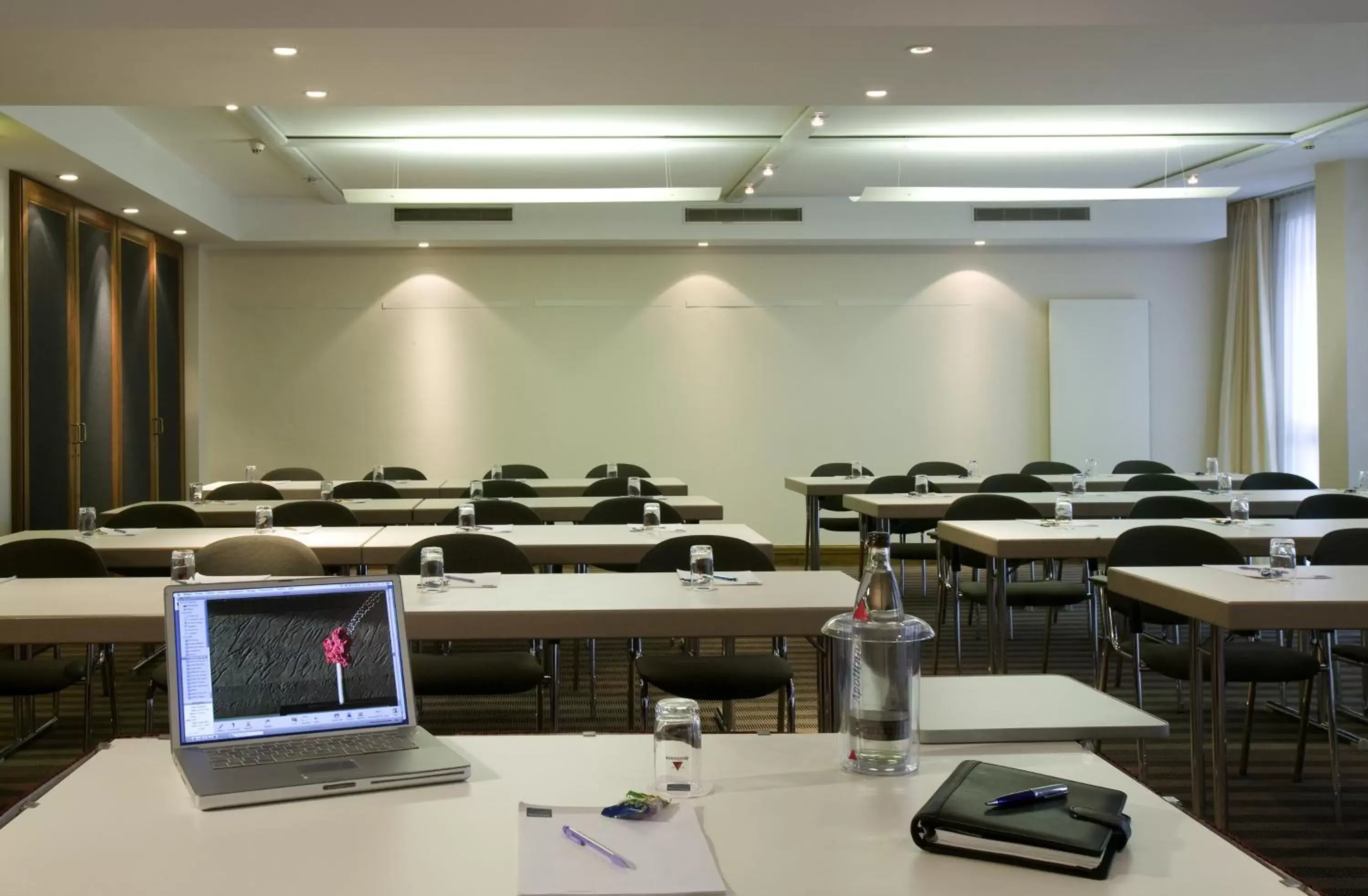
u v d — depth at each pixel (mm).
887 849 1508
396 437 10703
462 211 10211
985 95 5992
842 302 10984
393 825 1596
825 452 11000
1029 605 5422
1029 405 11102
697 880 1395
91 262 8312
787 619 3342
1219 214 10641
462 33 4867
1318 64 5551
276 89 5590
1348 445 9023
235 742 1924
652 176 9258
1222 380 11039
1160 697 5406
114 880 1403
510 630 3314
